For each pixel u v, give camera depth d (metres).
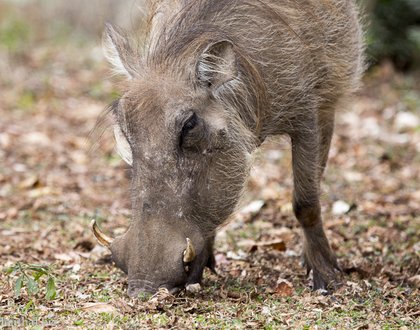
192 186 10.23
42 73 28.52
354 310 10.47
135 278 9.91
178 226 10.09
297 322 9.81
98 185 18.52
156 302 9.74
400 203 17.62
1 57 29.56
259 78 11.05
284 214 16.42
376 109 24.83
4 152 20.69
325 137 13.13
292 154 12.15
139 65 10.84
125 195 17.70
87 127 23.36
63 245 13.88
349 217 16.27
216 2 11.27
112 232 14.77
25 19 34.62
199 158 10.30
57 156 20.69
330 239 14.58
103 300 10.52
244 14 11.36
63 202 16.94
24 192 17.66
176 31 10.90
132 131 10.27
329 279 11.95
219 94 10.63
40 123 23.56
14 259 12.77
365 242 14.57
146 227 10.01
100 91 26.59
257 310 10.29
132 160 10.34
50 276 10.45
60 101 25.75
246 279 11.78
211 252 12.09
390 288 11.51
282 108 11.64
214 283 11.62
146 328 9.31
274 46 11.42
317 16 12.09
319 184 12.34
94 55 30.14
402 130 23.12
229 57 10.52
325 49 12.30
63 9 34.59
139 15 17.20
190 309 10.00
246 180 10.91
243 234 14.88
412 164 20.59
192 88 10.43
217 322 9.67
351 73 13.49
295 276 12.27
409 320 10.08
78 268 12.29
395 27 27.59
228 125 10.62
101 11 32.53
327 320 9.99
